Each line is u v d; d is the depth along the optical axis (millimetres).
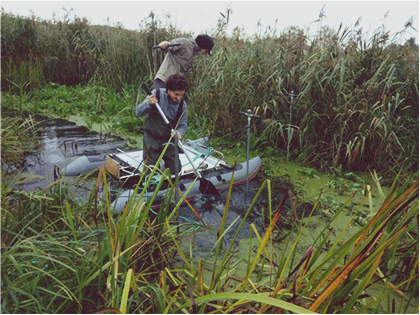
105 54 8586
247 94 5676
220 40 6742
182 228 3152
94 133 5820
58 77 8789
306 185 4457
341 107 5012
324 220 3555
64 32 8961
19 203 2527
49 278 2014
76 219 2594
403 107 5199
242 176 4301
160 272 2133
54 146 5000
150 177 2168
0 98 6875
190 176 4047
